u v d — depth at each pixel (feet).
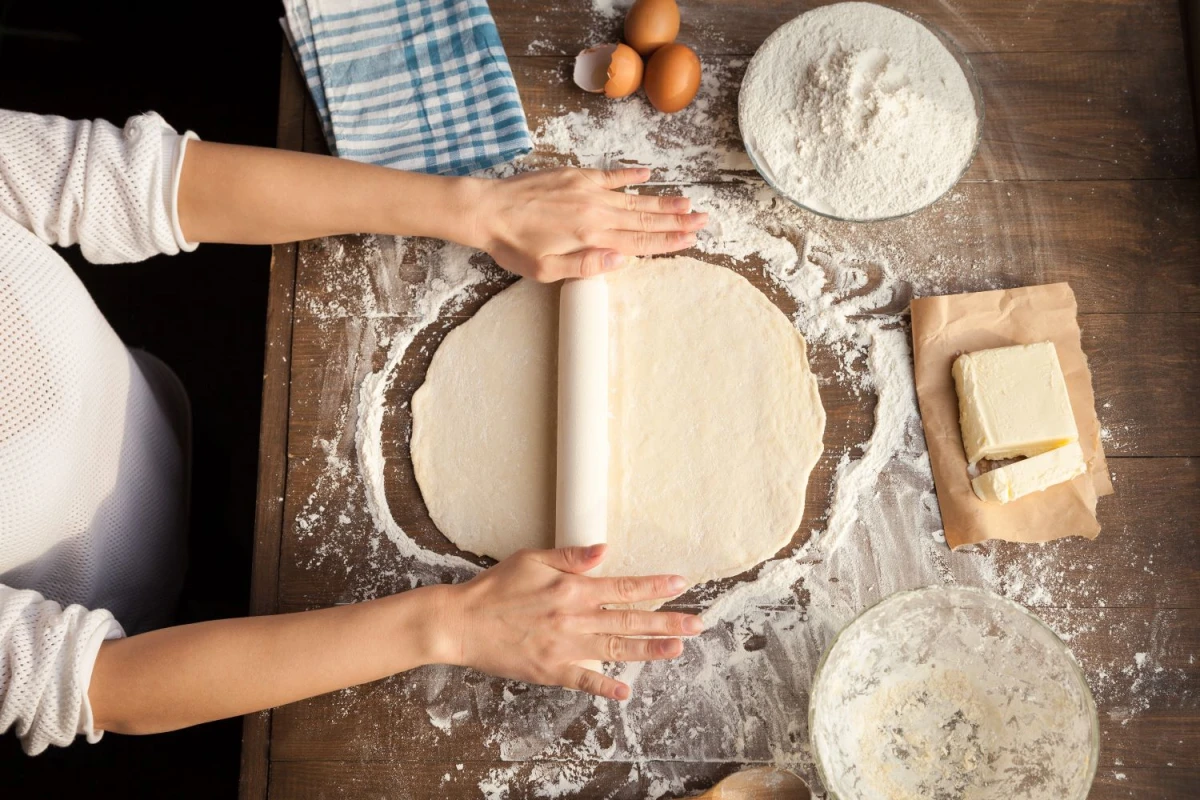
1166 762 3.53
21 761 5.49
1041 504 3.70
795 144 3.95
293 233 3.91
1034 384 3.66
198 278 6.12
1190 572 3.68
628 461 3.89
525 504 3.88
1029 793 3.37
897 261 4.02
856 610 3.71
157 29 6.38
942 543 3.75
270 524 3.90
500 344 4.02
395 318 4.07
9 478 3.31
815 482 3.85
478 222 3.86
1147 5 4.21
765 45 4.07
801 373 3.93
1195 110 4.15
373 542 3.88
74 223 3.52
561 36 4.27
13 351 3.36
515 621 3.47
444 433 3.96
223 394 5.94
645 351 4.00
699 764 3.61
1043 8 4.24
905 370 3.91
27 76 6.38
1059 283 3.91
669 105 4.04
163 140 3.60
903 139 3.87
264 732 3.68
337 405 4.00
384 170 3.85
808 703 3.48
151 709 3.34
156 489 4.33
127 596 4.19
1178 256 3.97
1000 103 4.15
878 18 4.03
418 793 3.63
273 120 6.28
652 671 3.70
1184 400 3.84
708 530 3.81
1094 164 4.07
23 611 3.21
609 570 3.80
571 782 3.62
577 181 3.90
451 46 4.12
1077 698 3.27
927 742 3.49
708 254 4.10
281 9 6.34
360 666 3.43
